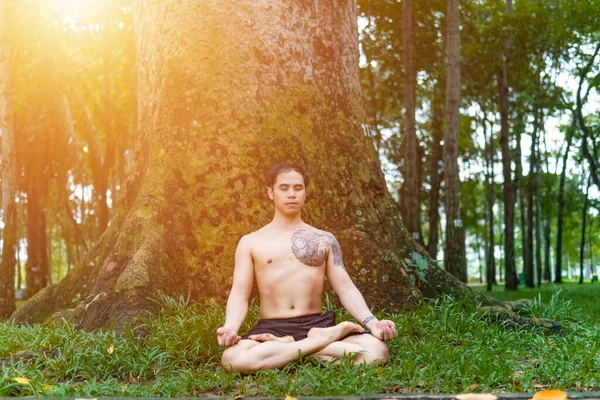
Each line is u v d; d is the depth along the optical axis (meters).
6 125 12.30
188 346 4.62
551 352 4.62
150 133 7.18
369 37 20.67
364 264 6.40
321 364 3.99
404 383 3.71
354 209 6.88
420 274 7.06
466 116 26.58
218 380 3.79
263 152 6.66
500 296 16.72
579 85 20.95
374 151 7.56
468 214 31.94
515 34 20.67
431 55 20.98
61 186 24.45
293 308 4.37
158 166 6.59
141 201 6.40
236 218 6.40
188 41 7.05
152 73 7.35
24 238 32.72
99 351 4.44
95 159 22.36
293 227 4.57
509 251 22.94
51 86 18.97
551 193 34.00
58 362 4.25
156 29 7.36
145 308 5.53
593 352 4.45
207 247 6.26
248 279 4.42
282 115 6.88
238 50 6.95
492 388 3.71
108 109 21.73
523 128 26.25
